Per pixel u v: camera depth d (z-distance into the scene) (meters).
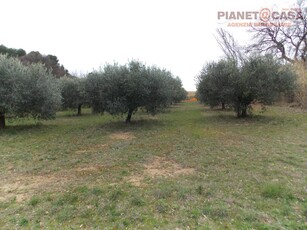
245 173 4.32
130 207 3.11
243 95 12.16
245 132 8.73
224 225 2.60
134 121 12.91
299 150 5.89
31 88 10.24
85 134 9.16
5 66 9.70
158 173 4.50
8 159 5.62
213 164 4.96
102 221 2.77
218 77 12.64
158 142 7.39
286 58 22.75
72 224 2.72
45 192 3.65
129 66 10.94
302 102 16.53
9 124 12.58
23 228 2.63
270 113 14.45
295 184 3.73
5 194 3.60
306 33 22.17
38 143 7.55
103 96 10.80
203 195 3.41
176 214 2.88
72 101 17.80
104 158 5.62
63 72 45.53
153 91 11.01
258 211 2.88
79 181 4.11
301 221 2.63
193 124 11.32
